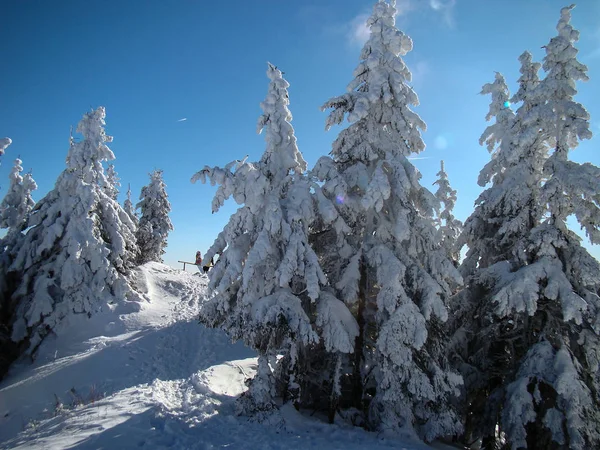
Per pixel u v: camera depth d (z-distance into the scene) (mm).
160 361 17500
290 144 13703
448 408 12211
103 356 17453
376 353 12484
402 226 12234
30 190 27953
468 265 16562
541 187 14570
